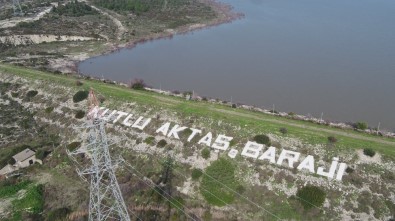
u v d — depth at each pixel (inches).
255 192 2691.9
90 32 7121.1
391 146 2834.6
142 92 4015.8
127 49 6486.2
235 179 2795.3
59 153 3336.6
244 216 2576.3
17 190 2923.2
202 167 2930.6
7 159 3179.1
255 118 3309.5
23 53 6107.3
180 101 3708.2
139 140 3270.2
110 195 2500.0
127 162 3110.2
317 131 3070.9
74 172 3078.2
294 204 2573.8
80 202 2743.6
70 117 3720.5
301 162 2783.0
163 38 7007.9
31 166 3203.7
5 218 2632.9
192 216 2588.6
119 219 2381.9
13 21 7593.5
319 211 2508.6
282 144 2940.5
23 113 3998.5
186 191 2800.2
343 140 2908.5
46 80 4421.8
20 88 4424.2
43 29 7101.4
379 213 2438.5
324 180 2647.6
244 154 2930.6
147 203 2699.3
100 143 1824.6
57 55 6107.3
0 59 5659.5
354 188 2573.8
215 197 2711.6
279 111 3806.6
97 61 5925.2
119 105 3727.9
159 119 3412.9
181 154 3061.0
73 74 4899.1
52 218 2588.6
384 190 2532.0
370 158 2719.0
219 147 3026.6
